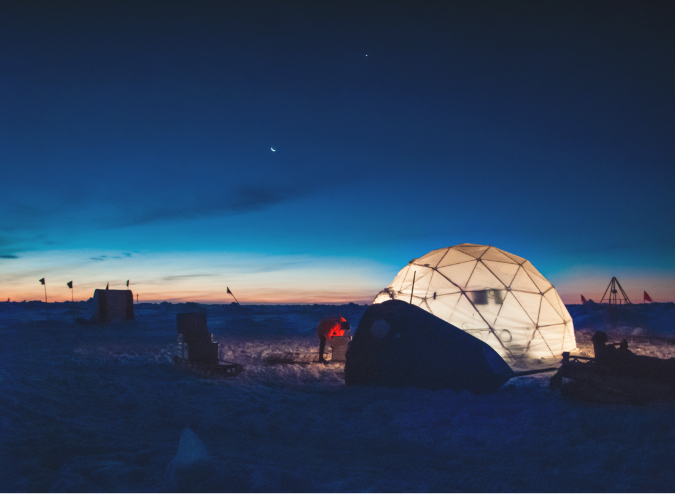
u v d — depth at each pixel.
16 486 3.76
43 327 22.83
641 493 3.62
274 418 6.01
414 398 7.09
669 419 5.63
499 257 13.54
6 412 6.03
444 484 3.86
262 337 18.50
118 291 26.42
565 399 6.86
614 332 17.00
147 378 9.12
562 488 3.74
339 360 11.11
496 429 5.36
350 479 3.97
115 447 4.80
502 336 11.83
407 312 8.40
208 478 3.83
